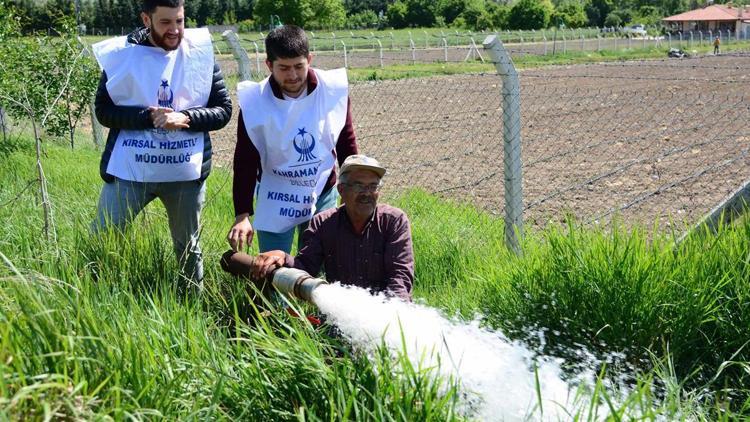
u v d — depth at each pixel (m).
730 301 4.07
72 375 2.73
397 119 17.72
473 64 33.75
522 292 4.38
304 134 4.45
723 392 3.70
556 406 3.17
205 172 4.83
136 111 4.50
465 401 3.01
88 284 3.58
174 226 4.81
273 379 3.00
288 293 3.52
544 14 93.88
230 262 4.02
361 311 3.38
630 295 4.07
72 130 11.20
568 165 11.42
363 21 105.06
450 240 5.80
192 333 3.27
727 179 9.92
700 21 110.50
